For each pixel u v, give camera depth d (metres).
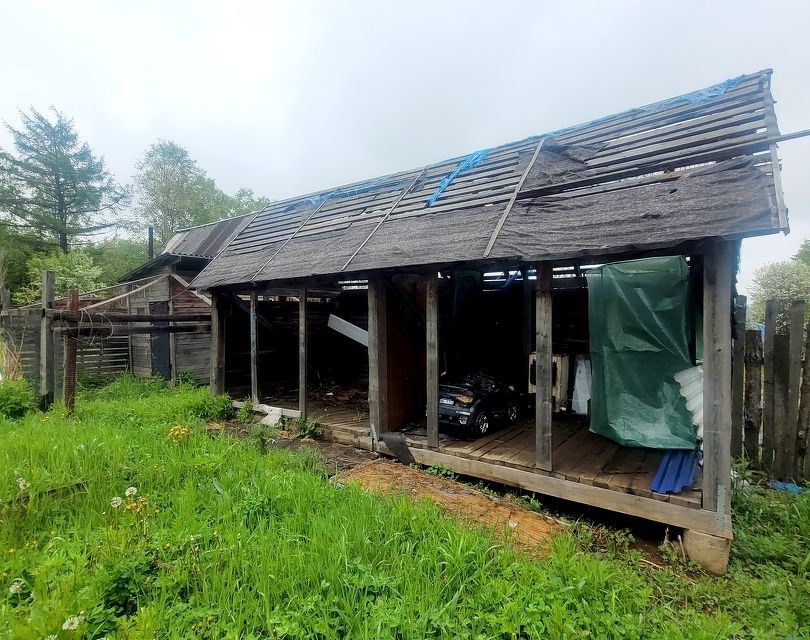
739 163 3.88
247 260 8.03
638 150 4.92
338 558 2.51
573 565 2.66
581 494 3.99
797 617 2.61
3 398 6.23
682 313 4.32
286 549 2.61
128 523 2.87
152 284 10.70
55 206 24.84
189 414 7.00
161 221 30.62
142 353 10.95
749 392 5.38
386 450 5.57
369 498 3.45
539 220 4.64
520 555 2.82
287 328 9.99
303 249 7.23
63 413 5.67
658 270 4.45
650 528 3.91
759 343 5.31
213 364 8.06
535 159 5.89
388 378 5.95
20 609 2.06
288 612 2.13
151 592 2.28
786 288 11.33
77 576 2.31
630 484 3.85
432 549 2.73
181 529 2.87
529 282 7.62
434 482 4.49
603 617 2.20
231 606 2.21
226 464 4.11
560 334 7.32
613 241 3.68
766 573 3.20
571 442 5.35
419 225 5.92
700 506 3.43
